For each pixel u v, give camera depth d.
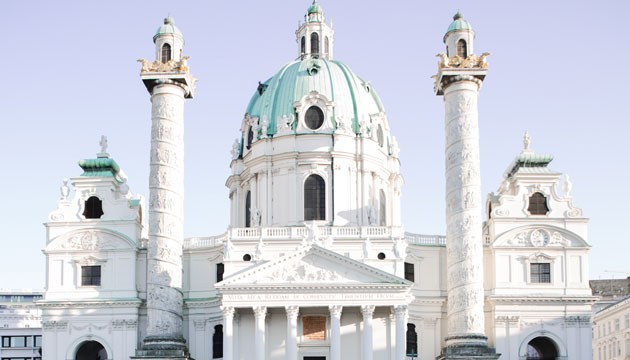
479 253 83.81
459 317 82.62
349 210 103.31
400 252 92.12
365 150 105.38
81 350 97.06
